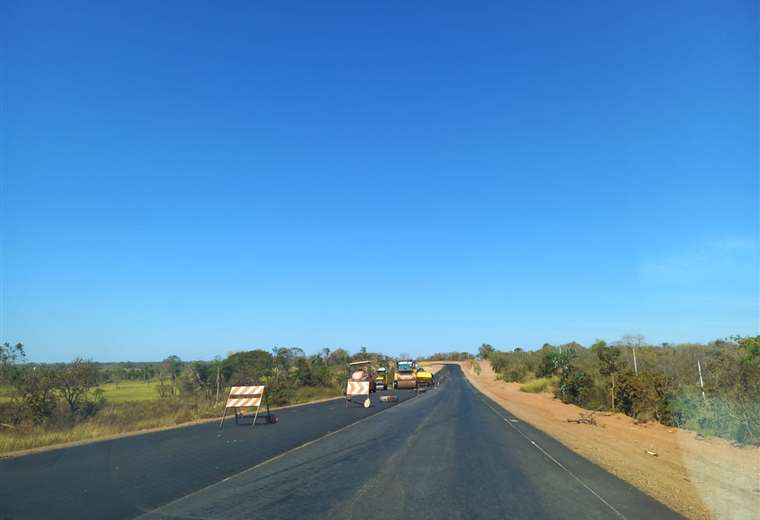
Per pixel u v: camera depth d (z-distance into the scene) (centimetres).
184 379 4631
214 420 2486
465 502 917
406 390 5275
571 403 3375
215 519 812
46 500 929
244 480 1099
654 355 3200
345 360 8125
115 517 824
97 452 1492
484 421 2319
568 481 1094
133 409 2802
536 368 6384
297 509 870
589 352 4938
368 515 835
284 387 4066
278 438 1772
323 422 2289
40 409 2342
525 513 848
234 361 4800
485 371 10731
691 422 1955
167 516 828
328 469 1220
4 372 2425
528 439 1745
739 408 1678
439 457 1387
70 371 2586
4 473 1182
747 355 1725
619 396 2639
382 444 1623
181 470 1210
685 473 1198
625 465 1289
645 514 845
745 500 946
